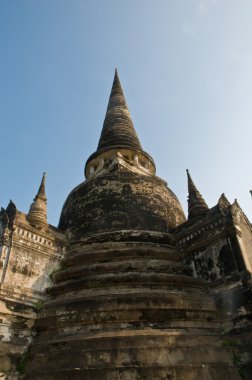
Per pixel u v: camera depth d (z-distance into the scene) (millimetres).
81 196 19234
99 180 19344
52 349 10961
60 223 19484
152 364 9734
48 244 15164
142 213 17578
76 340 10711
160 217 17969
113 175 19406
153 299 11828
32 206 17266
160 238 16453
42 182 19203
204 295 13234
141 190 18734
